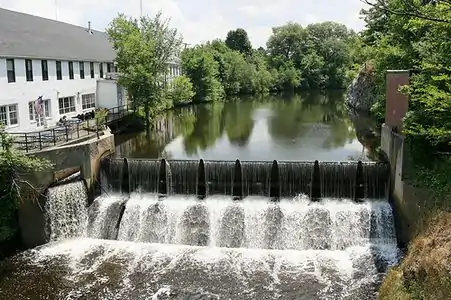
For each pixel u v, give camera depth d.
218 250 17.50
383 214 17.95
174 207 19.02
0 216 17.14
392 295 12.05
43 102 30.88
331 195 19.33
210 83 65.75
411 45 23.05
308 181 19.30
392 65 25.30
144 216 19.02
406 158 16.86
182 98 49.03
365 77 47.69
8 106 27.27
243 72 85.25
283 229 17.97
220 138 31.67
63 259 16.92
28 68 29.20
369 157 24.56
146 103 36.94
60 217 19.06
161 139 31.41
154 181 20.59
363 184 19.16
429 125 15.71
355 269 15.59
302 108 53.75
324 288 14.27
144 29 38.53
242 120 41.78
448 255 10.58
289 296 13.83
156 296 14.04
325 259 16.44
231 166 19.77
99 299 13.98
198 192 20.17
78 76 36.34
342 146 27.91
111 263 16.48
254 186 19.73
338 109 51.88
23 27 32.94
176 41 39.66
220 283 14.75
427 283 10.74
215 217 18.53
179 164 20.20
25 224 18.31
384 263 15.98
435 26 12.65
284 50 108.12
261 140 30.55
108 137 22.59
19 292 14.55
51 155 18.98
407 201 16.67
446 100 13.29
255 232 18.09
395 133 18.81
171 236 18.52
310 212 18.19
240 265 16.08
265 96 79.88
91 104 38.91
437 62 15.00
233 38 115.12
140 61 36.78
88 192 20.00
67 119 31.30
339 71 99.00
